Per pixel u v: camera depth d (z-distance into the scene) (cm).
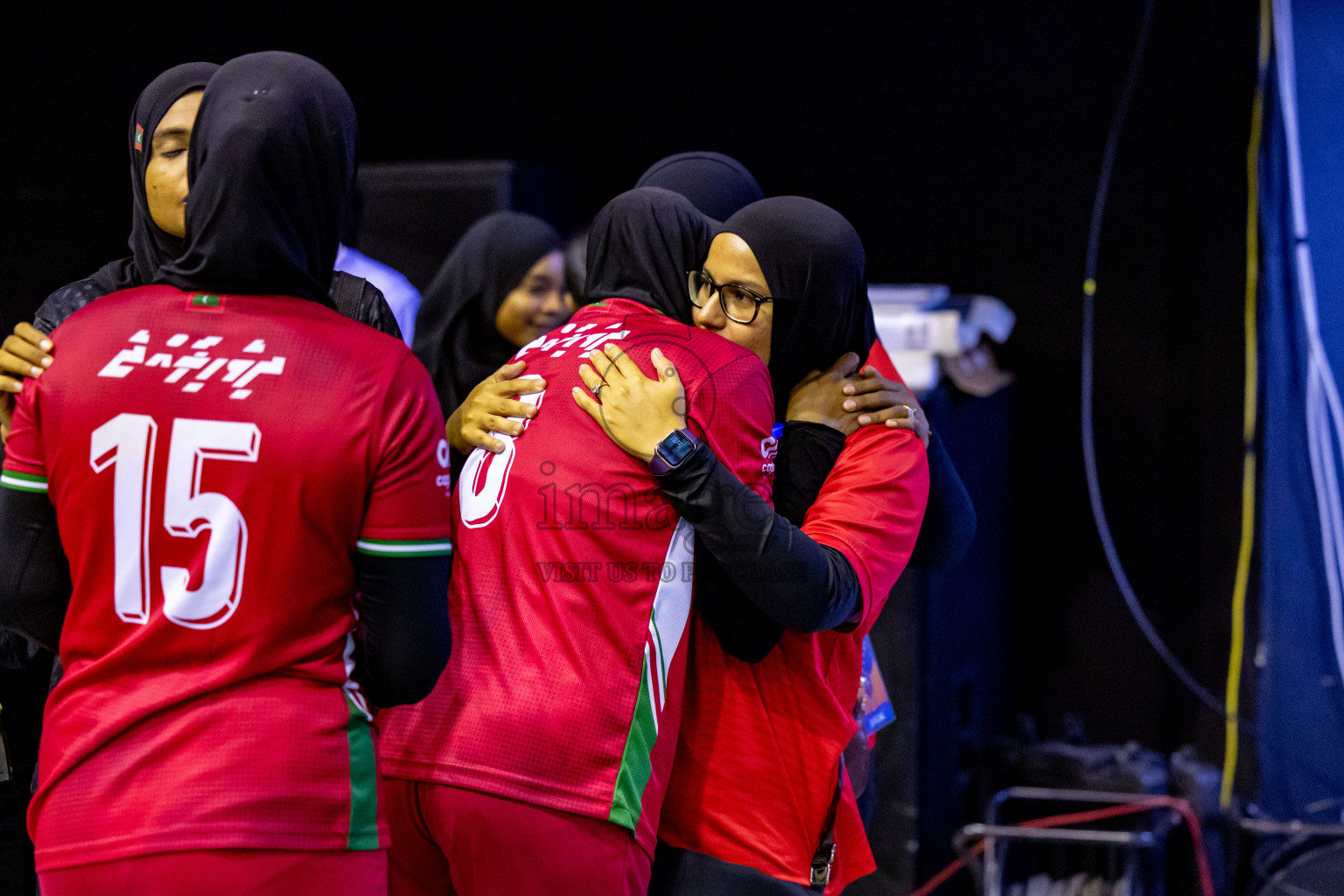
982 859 625
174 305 269
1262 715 649
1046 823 630
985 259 733
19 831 378
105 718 259
